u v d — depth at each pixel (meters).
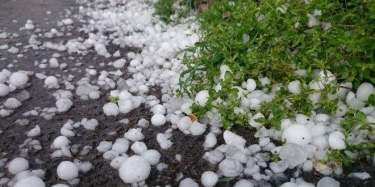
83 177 0.27
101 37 0.51
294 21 0.36
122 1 0.67
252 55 0.34
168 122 0.33
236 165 0.27
